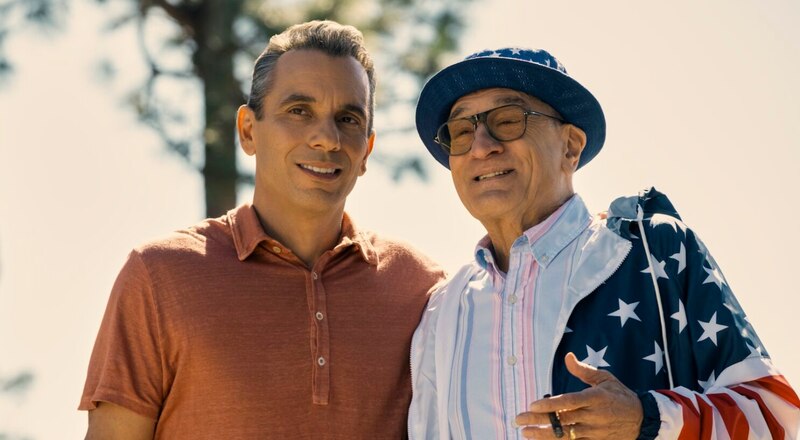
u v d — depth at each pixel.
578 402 3.59
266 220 4.65
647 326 4.07
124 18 9.45
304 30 4.71
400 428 4.48
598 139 4.68
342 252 4.64
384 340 4.53
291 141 4.54
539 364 4.19
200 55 9.38
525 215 4.46
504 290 4.38
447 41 9.59
